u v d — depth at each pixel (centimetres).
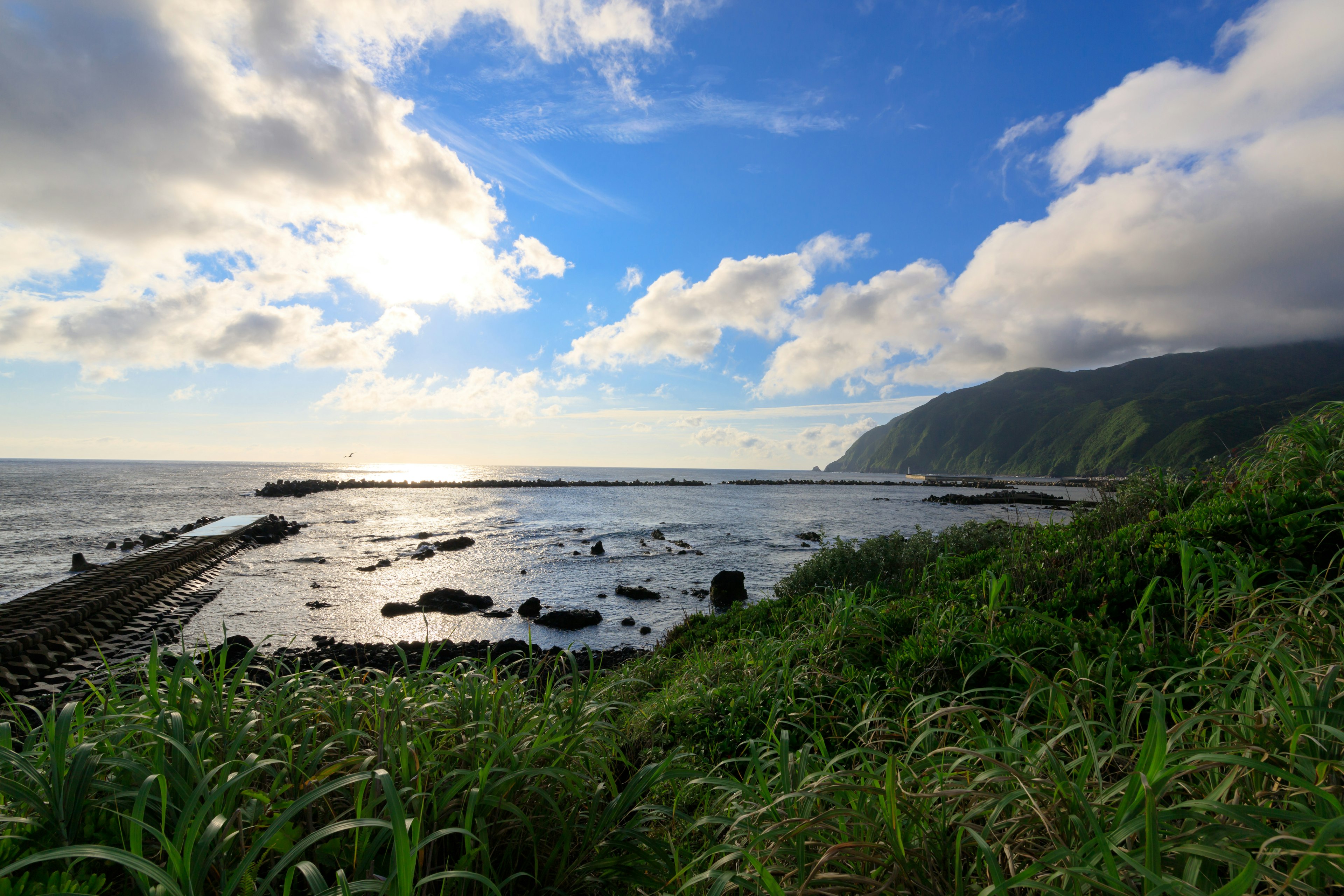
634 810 282
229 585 2331
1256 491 510
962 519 5372
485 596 2106
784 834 201
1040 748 240
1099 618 452
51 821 196
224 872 177
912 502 8394
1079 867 162
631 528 4591
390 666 1320
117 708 276
